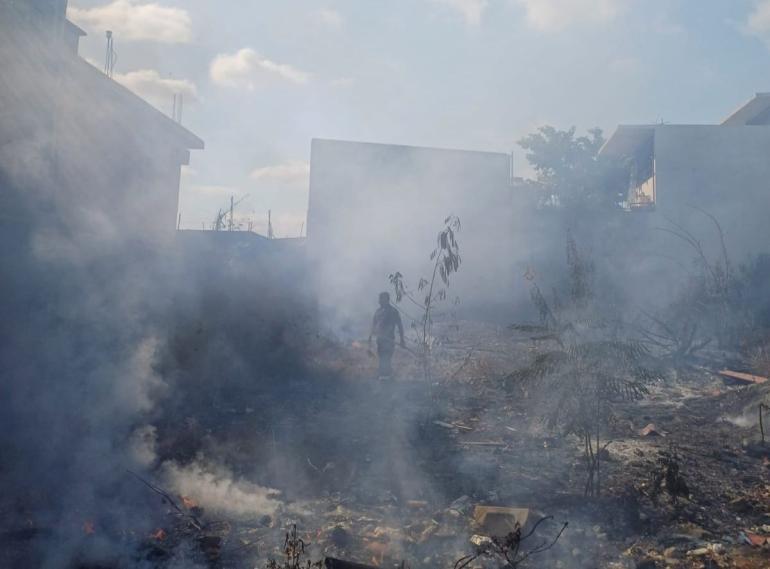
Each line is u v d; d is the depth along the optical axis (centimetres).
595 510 510
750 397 815
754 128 2091
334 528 455
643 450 671
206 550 425
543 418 605
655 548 448
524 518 469
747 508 516
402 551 438
